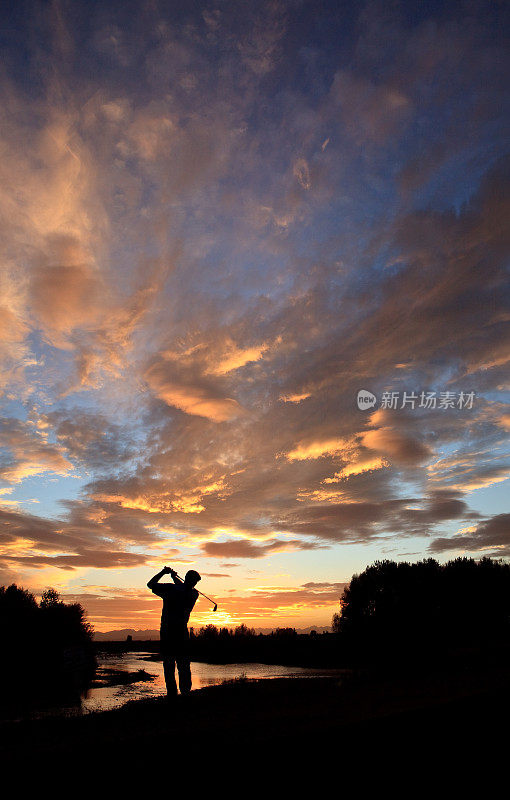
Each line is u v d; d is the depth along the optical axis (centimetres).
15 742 446
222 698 776
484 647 2806
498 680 665
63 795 286
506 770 310
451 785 293
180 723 507
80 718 646
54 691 2439
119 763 332
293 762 327
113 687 2659
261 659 5538
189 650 830
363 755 336
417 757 329
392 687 779
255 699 745
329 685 984
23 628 3206
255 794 283
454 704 434
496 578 4228
